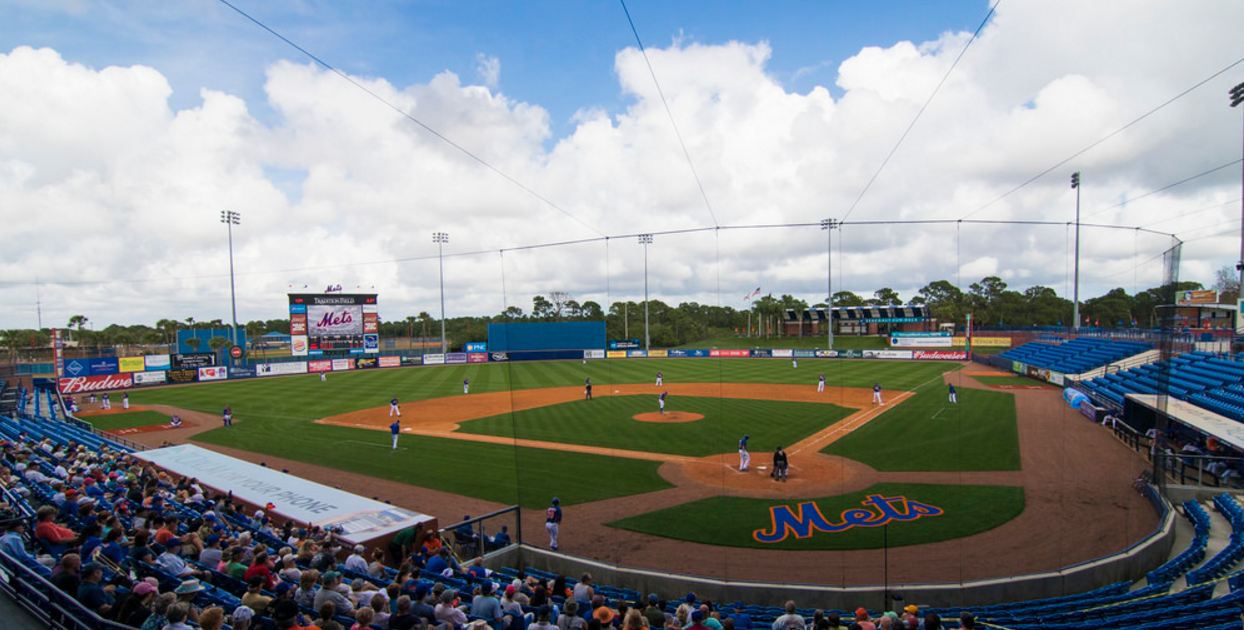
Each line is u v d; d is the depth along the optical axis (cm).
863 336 10400
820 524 1859
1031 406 3959
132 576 930
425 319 13362
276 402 4944
